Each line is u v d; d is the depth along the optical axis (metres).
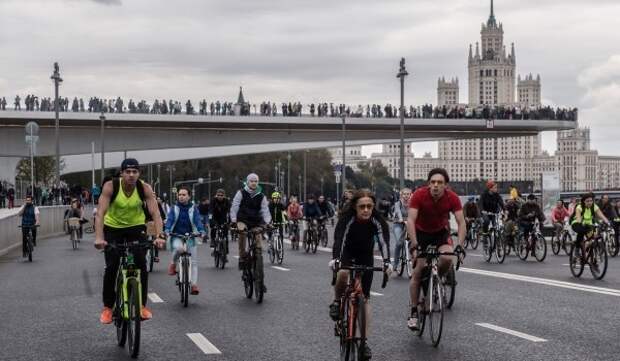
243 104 75.00
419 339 10.57
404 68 45.41
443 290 9.96
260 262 14.55
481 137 83.62
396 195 48.41
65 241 37.06
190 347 10.07
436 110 79.00
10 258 26.52
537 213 25.31
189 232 14.91
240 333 11.11
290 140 78.81
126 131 73.56
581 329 11.33
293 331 11.25
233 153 82.25
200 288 16.95
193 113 73.56
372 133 80.56
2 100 68.25
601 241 18.72
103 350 9.93
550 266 22.83
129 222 10.03
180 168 149.12
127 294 9.62
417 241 10.80
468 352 9.63
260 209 15.34
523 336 10.73
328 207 34.09
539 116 79.81
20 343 10.45
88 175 127.12
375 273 20.61
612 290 16.28
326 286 17.23
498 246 24.12
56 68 50.88
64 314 13.14
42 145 71.75
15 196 58.94
